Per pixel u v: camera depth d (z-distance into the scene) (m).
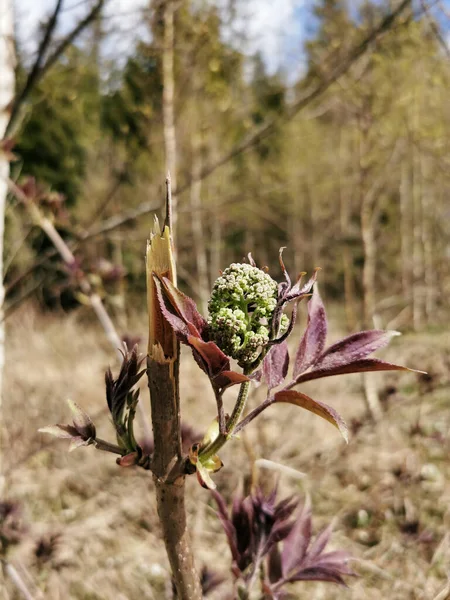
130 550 3.04
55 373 5.50
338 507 3.33
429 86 4.80
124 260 7.72
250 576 0.98
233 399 4.13
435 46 4.06
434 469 3.64
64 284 2.22
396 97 4.56
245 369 0.65
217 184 9.18
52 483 3.57
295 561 1.07
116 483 3.70
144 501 3.33
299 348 0.72
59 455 3.94
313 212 12.34
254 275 0.63
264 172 10.60
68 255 2.13
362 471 3.55
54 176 10.70
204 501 3.21
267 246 13.82
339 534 3.09
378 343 0.71
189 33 3.13
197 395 4.41
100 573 2.78
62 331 7.01
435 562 2.66
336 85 4.48
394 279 9.75
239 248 13.60
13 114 1.90
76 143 10.41
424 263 9.28
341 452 3.38
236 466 3.20
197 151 6.00
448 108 5.20
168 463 0.68
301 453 3.60
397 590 2.48
